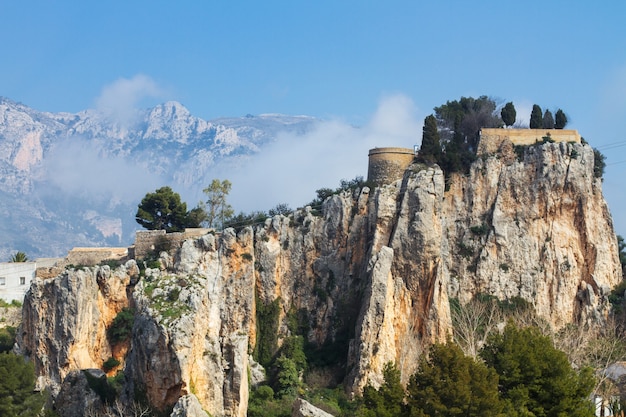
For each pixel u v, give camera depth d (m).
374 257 144.25
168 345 123.06
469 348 129.50
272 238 153.88
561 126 166.00
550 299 152.25
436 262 144.25
